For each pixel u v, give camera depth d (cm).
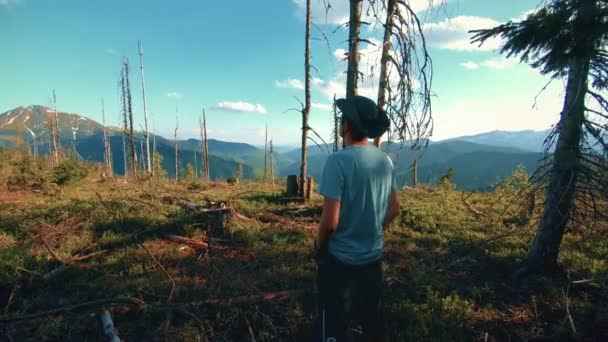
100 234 699
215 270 525
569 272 529
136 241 659
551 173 517
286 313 413
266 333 379
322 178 233
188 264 573
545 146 518
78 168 1383
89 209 843
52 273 499
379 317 257
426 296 475
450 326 399
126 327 389
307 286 484
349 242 240
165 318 405
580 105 470
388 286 489
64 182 1307
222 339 376
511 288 506
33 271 504
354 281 243
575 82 473
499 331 401
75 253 606
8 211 906
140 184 1588
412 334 379
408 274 540
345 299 247
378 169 239
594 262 577
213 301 426
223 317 409
